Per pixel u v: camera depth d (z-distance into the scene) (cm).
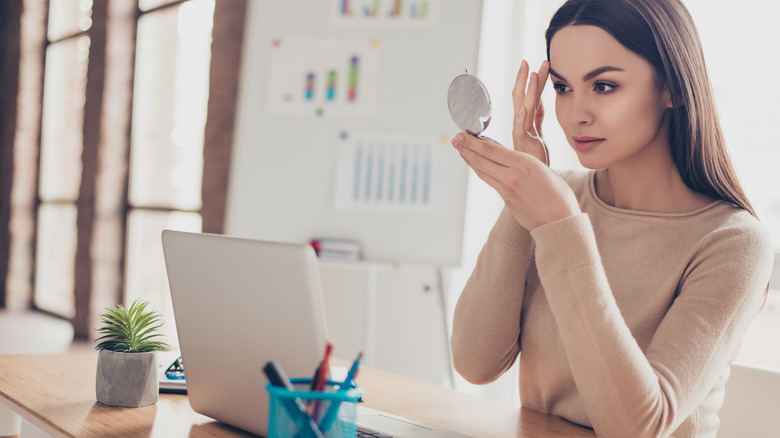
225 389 93
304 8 298
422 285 282
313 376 79
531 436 101
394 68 283
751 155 238
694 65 100
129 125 518
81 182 529
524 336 117
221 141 409
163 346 110
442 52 277
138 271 506
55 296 612
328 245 280
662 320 102
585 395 89
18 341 495
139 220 508
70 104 598
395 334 285
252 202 299
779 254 217
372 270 262
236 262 88
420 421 106
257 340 88
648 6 97
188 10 469
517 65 295
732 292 94
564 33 100
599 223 115
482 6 272
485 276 116
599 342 86
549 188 87
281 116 298
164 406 107
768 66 234
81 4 590
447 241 273
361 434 91
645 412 87
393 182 281
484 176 91
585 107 100
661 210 109
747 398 120
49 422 94
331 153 289
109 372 104
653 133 102
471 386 291
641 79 98
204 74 450
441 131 276
